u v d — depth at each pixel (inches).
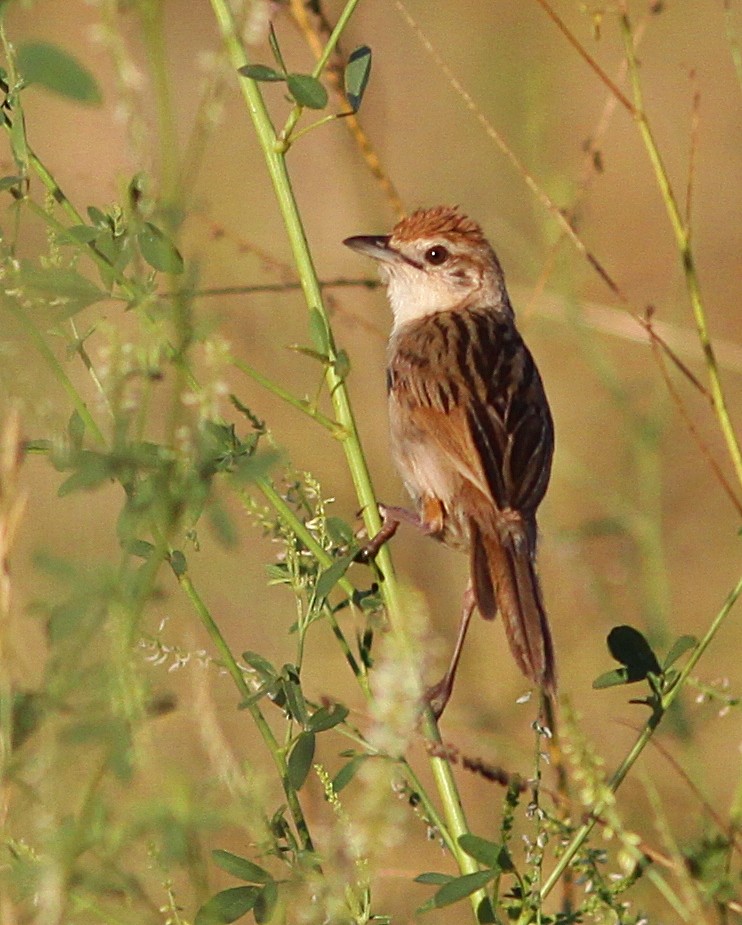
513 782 304.5
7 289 272.2
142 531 241.9
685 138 892.6
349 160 625.9
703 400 719.7
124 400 249.6
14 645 237.8
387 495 634.2
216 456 267.0
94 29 240.5
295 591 308.3
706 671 575.8
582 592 541.6
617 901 336.2
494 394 429.4
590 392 713.0
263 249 717.9
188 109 757.3
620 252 875.4
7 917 237.3
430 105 829.8
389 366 453.7
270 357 647.1
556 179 532.1
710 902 329.4
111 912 257.1
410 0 868.6
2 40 296.0
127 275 317.7
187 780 233.9
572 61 863.7
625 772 322.3
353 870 266.1
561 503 650.8
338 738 498.6
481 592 382.9
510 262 696.4
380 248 487.8
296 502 317.1
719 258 885.2
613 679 326.6
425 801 300.5
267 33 330.0
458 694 526.9
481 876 285.1
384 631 317.1
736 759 503.2
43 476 455.8
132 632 233.3
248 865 273.6
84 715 233.6
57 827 230.4
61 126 594.9
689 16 919.0
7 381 254.5
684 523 671.1
